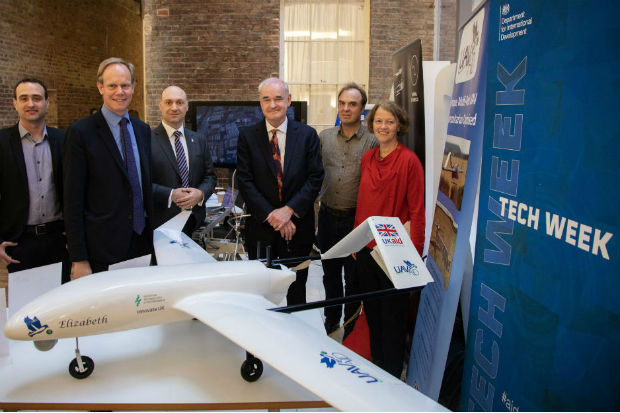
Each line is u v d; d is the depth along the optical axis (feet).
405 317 7.82
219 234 15.07
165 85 19.65
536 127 4.00
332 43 19.72
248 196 8.77
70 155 6.83
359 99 9.30
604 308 3.04
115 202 7.14
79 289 5.15
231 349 5.62
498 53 4.83
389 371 7.57
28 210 8.38
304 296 9.25
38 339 4.90
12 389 4.72
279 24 19.31
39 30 31.19
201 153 9.92
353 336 9.25
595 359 3.11
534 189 3.99
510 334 4.26
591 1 3.29
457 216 5.96
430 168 10.53
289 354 4.24
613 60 3.04
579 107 3.40
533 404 3.79
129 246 7.43
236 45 19.34
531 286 3.95
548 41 3.84
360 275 8.17
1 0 27.63
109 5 39.14
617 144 2.97
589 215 3.22
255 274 5.91
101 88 7.03
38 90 8.25
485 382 4.69
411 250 5.98
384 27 18.85
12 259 8.36
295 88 20.07
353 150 9.49
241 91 19.60
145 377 4.97
